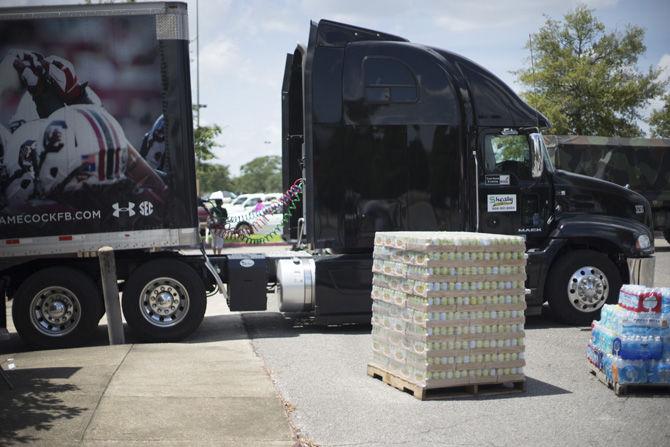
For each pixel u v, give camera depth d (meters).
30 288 9.86
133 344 9.83
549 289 11.30
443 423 6.49
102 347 9.54
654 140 25.05
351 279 10.66
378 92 10.81
